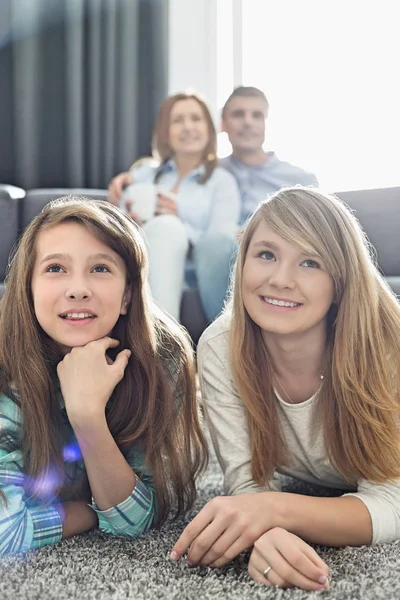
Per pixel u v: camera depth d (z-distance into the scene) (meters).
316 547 0.86
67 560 0.80
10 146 2.87
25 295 0.93
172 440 0.99
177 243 2.03
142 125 2.95
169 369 1.02
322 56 2.94
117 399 0.97
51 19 2.85
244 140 2.48
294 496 0.84
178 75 3.17
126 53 2.85
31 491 0.89
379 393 0.93
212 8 3.16
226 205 2.33
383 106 2.84
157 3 2.87
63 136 2.88
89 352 0.89
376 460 0.92
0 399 0.92
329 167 2.92
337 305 0.96
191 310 2.05
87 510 0.93
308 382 0.98
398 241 2.13
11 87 2.85
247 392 0.97
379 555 0.81
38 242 0.92
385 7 2.83
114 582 0.74
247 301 0.95
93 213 0.92
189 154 2.38
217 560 0.79
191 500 1.01
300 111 2.97
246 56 3.10
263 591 0.71
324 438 0.97
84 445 0.87
